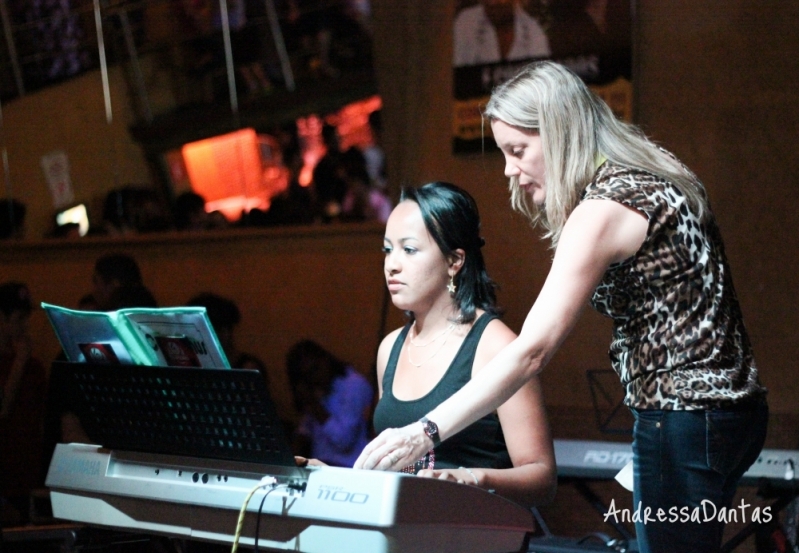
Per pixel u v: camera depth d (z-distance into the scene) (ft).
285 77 21.01
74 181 23.32
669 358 6.61
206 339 6.93
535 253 17.90
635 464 6.86
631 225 6.50
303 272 20.26
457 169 18.78
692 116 17.02
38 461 17.49
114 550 8.76
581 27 17.40
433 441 6.31
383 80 19.61
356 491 5.91
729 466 6.61
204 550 9.68
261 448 6.41
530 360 6.34
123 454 7.50
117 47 22.93
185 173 22.25
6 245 23.08
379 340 19.39
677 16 17.11
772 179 16.53
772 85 16.55
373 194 19.94
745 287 16.62
